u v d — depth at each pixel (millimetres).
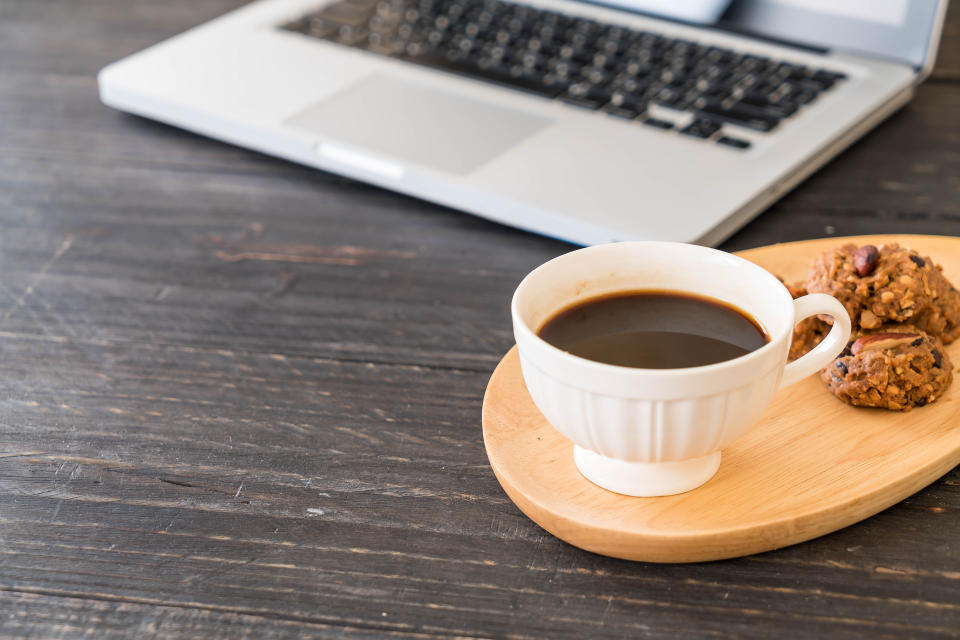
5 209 934
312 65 1049
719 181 826
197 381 706
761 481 563
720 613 508
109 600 529
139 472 620
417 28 1123
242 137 967
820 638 491
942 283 671
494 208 832
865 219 867
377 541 562
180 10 1371
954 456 579
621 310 580
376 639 502
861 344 618
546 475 575
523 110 949
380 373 710
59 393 696
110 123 1082
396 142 900
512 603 520
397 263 841
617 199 807
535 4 1162
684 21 1099
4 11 1379
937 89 1112
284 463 625
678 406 497
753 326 558
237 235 887
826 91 965
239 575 542
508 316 770
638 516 538
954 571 525
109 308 794
